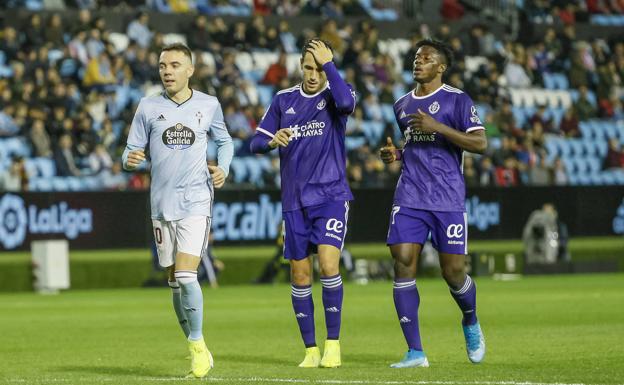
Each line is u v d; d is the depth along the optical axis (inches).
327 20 4347.9
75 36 3791.8
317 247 1280.8
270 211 3452.3
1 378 1189.7
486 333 1708.9
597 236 3961.6
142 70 3804.1
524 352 1414.9
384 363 1307.8
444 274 1270.9
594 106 4675.2
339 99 1261.1
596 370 1204.5
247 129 3727.9
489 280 3469.5
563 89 4731.8
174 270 1254.3
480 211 3764.8
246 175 3676.2
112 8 4114.2
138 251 3289.9
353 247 3563.0
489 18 4933.6
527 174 4094.5
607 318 2011.6
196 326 1171.3
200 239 1197.1
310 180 1278.3
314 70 1280.8
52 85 3570.4
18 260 3065.9
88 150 3508.9
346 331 1787.6
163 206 1204.5
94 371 1261.1
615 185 3988.7
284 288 3164.4
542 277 3629.4
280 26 4313.5
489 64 4517.7
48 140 3462.1
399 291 1253.1
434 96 1268.5
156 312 2305.6
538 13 4990.2
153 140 1208.8
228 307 2405.3
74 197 3196.4
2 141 3440.0
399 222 1259.2
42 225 3144.7
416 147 1266.0
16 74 3538.4
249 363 1328.7
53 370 1278.3
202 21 4074.8
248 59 4146.2
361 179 3700.8
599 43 4943.4
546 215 3735.2
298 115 1283.2
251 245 3425.2
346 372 1198.3
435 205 1254.3
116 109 3676.2
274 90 4045.3
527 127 4512.8
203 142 1211.9
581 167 4471.0
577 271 3786.9
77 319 2129.7
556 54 4788.4
